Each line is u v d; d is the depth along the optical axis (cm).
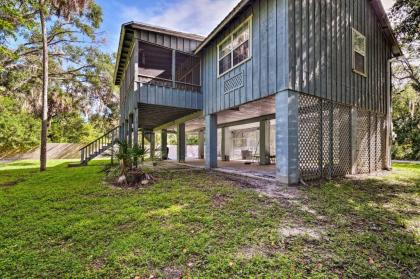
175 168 948
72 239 271
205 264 214
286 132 541
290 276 194
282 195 451
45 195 484
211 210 364
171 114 1106
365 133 800
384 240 263
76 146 1872
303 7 573
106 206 397
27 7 977
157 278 195
